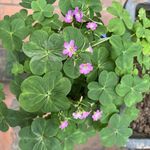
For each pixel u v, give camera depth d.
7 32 0.22
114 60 0.22
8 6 0.34
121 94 0.22
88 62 0.21
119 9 0.23
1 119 0.23
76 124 0.23
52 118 0.22
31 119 0.23
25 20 0.23
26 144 0.22
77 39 0.21
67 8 0.23
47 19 0.23
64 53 0.21
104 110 0.23
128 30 0.24
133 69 0.24
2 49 0.33
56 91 0.21
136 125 0.29
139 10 0.25
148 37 0.24
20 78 0.23
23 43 0.22
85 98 0.23
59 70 0.21
